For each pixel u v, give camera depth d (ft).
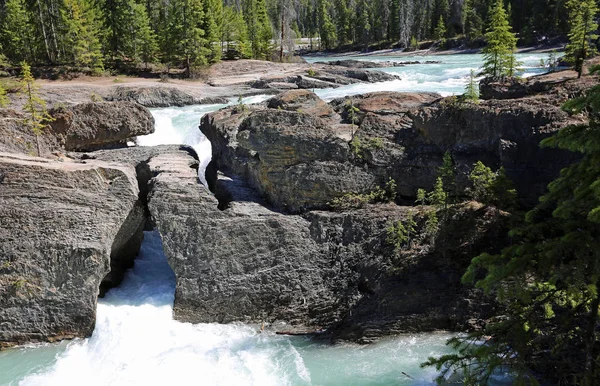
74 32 177.99
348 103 71.61
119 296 56.59
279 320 52.16
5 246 50.96
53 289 51.13
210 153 94.32
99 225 52.70
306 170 57.72
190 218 54.03
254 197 60.80
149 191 57.31
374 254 52.54
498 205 51.72
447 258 50.31
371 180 58.29
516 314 29.40
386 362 45.01
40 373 45.98
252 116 60.59
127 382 43.55
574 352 34.17
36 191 52.21
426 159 57.47
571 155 50.88
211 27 208.13
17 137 71.72
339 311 51.29
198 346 48.42
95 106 78.74
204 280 53.16
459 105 57.88
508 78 71.46
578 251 25.13
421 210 54.49
